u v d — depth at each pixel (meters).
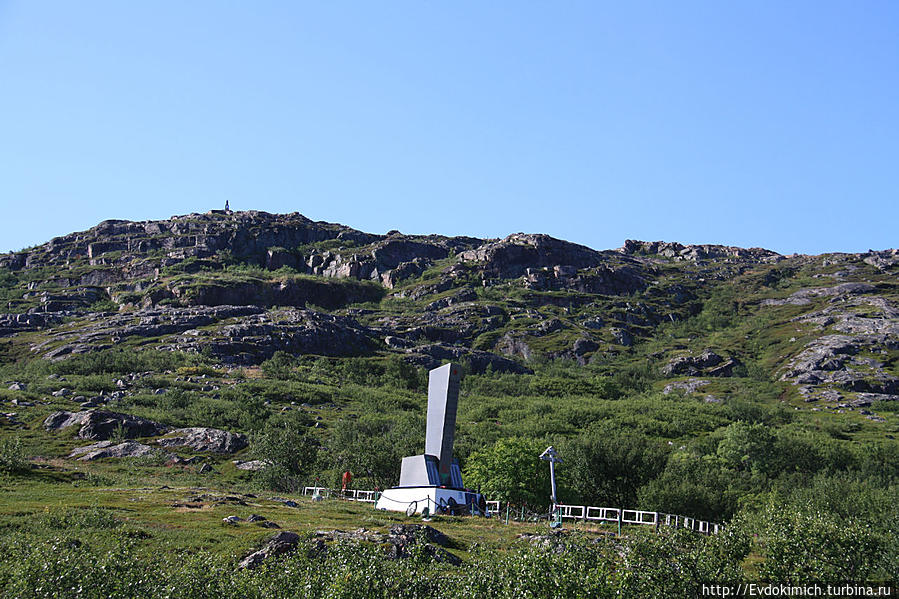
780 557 41.00
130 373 165.12
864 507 67.56
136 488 67.69
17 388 138.12
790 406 192.75
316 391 166.12
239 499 60.69
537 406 167.12
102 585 30.20
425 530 45.59
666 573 36.00
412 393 186.50
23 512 48.25
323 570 32.66
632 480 82.00
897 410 186.25
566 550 35.62
